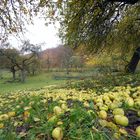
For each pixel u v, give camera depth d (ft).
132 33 56.59
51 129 7.91
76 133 7.34
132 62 64.28
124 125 8.67
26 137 8.16
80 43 48.67
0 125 9.78
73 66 294.87
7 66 275.80
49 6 45.98
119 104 10.64
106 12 46.19
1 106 16.69
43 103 12.80
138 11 53.88
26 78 294.87
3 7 41.68
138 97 12.89
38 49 275.39
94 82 40.45
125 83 31.27
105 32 48.44
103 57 73.77
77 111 8.25
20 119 10.53
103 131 7.36
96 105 10.75
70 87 39.17
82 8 44.60
